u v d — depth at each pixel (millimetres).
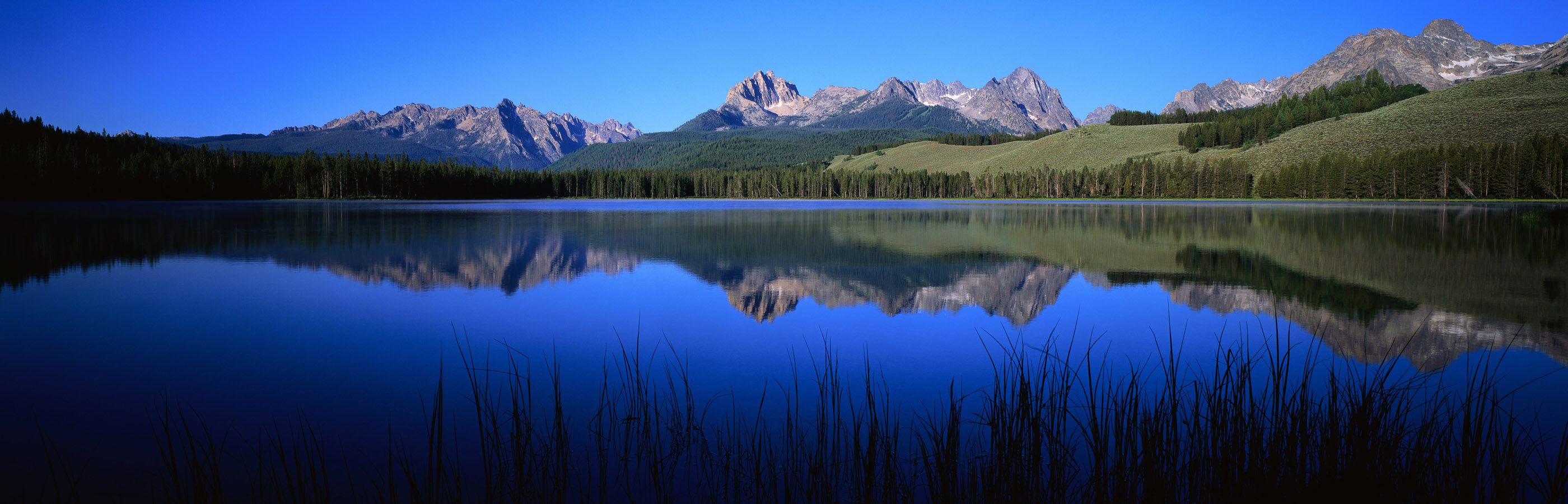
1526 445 5926
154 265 19281
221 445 6094
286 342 10023
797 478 5164
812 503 4781
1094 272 18344
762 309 12953
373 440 6164
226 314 12156
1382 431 4820
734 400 7234
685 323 11484
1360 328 11320
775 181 151625
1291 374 8250
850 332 10852
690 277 17422
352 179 107375
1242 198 100312
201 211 55625
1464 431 4512
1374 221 39844
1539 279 16688
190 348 9656
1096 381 7855
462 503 4832
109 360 9023
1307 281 16562
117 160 92875
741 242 27484
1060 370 8453
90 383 7969
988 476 4820
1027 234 32031
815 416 6676
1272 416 5547
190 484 5270
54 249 23734
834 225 39781
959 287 15828
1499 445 4656
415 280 16625
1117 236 30484
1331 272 18219
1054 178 122250
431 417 6766
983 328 11258
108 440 6223
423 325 11320
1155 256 22000
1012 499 4734
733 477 5207
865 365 8781
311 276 17359
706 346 9836
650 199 135875
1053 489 4805
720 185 153750
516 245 26016
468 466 5516
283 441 6160
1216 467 4797
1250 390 4957
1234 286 15867
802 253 23312
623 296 14359
